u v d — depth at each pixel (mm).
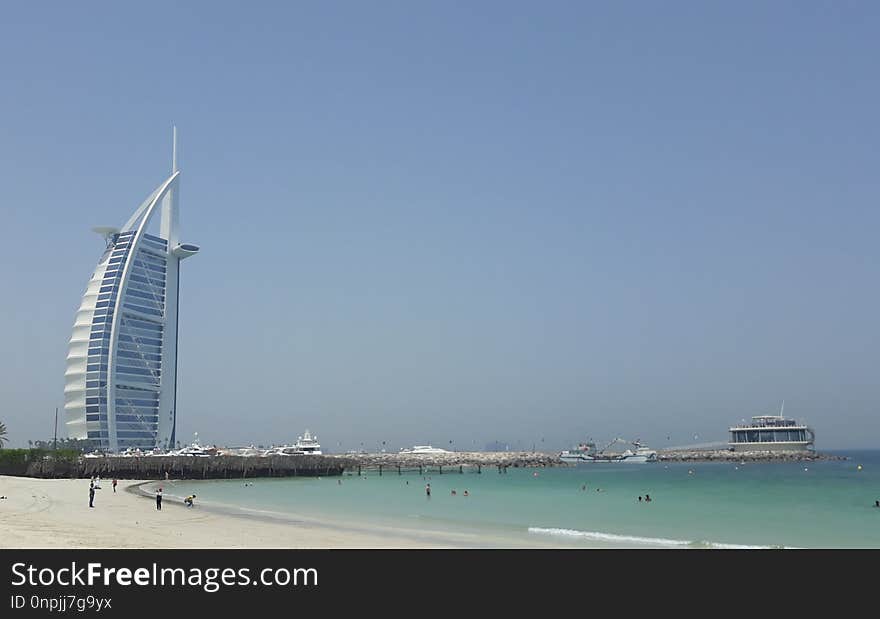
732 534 53656
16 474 140750
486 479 173375
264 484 138625
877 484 139000
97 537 39281
